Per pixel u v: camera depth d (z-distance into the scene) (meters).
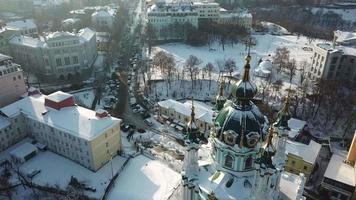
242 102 64.50
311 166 117.06
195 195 67.62
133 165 126.44
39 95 151.00
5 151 135.25
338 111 164.88
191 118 63.66
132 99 185.75
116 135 130.75
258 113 66.19
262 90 187.25
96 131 121.75
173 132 154.00
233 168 67.38
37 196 113.81
